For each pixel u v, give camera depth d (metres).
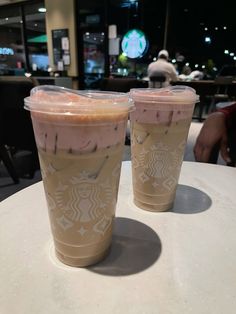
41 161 0.22
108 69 4.07
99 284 0.23
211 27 3.88
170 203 0.35
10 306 0.20
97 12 3.78
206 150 0.61
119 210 0.35
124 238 0.29
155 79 2.89
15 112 1.36
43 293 0.22
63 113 0.19
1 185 1.39
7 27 5.21
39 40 4.70
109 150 0.21
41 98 0.21
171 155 0.31
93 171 0.21
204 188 0.42
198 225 0.32
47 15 3.99
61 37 3.94
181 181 0.45
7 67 5.11
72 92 0.23
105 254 0.26
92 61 4.25
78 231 0.23
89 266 0.25
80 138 0.20
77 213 0.22
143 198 0.35
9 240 0.28
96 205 0.22
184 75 3.69
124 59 4.18
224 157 0.61
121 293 0.22
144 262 0.26
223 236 0.30
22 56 4.91
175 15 3.73
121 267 0.25
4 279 0.23
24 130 1.40
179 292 0.22
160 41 3.92
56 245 0.25
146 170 0.33
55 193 0.22
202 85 2.93
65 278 0.23
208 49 4.00
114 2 3.76
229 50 3.96
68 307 0.21
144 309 0.21
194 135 2.22
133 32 3.70
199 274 0.24
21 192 0.39
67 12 3.77
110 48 3.90
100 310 0.20
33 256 0.26
